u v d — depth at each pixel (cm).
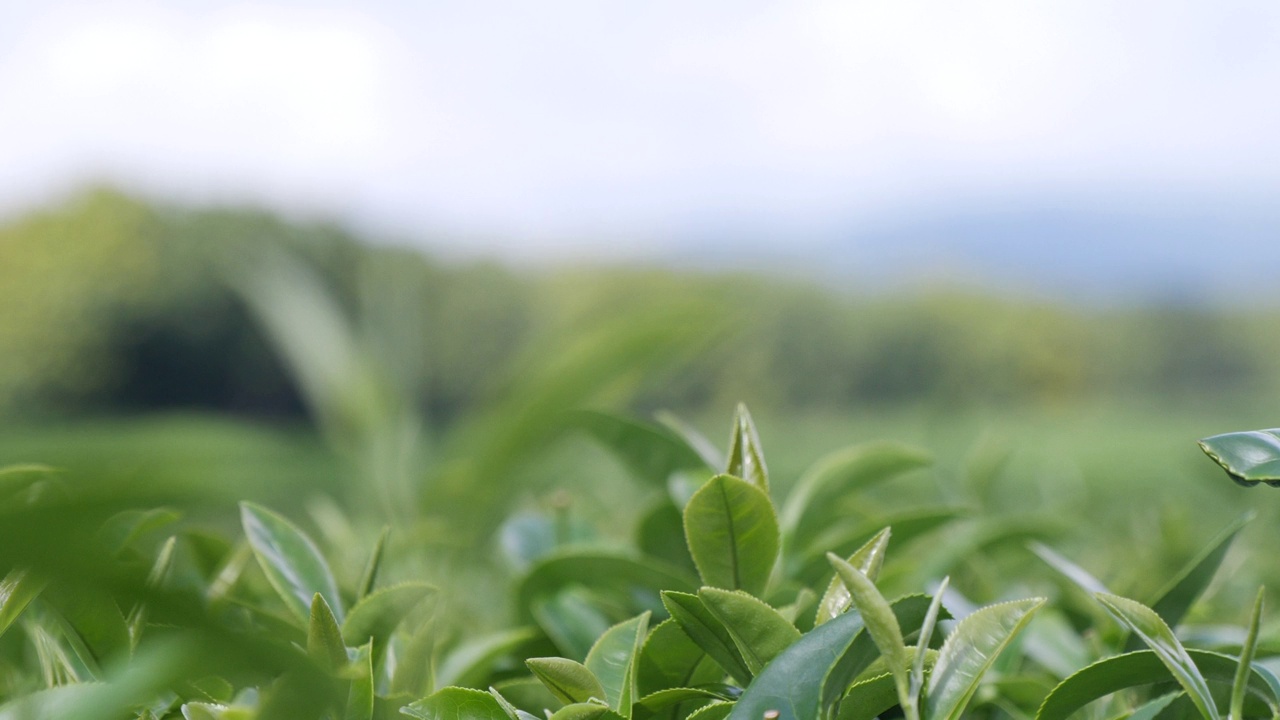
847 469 133
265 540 101
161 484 82
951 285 1717
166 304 1498
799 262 1627
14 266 1420
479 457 175
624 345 167
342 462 241
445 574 178
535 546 136
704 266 1644
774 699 89
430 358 1530
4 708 88
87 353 1441
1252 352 1820
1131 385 1783
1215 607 154
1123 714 97
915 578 132
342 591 109
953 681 90
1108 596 94
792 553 127
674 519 123
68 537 80
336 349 241
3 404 1380
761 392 1516
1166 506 180
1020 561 171
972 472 210
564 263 1672
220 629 83
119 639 94
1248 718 98
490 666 112
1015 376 1694
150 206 1488
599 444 131
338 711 92
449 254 1582
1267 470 91
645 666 98
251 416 1553
